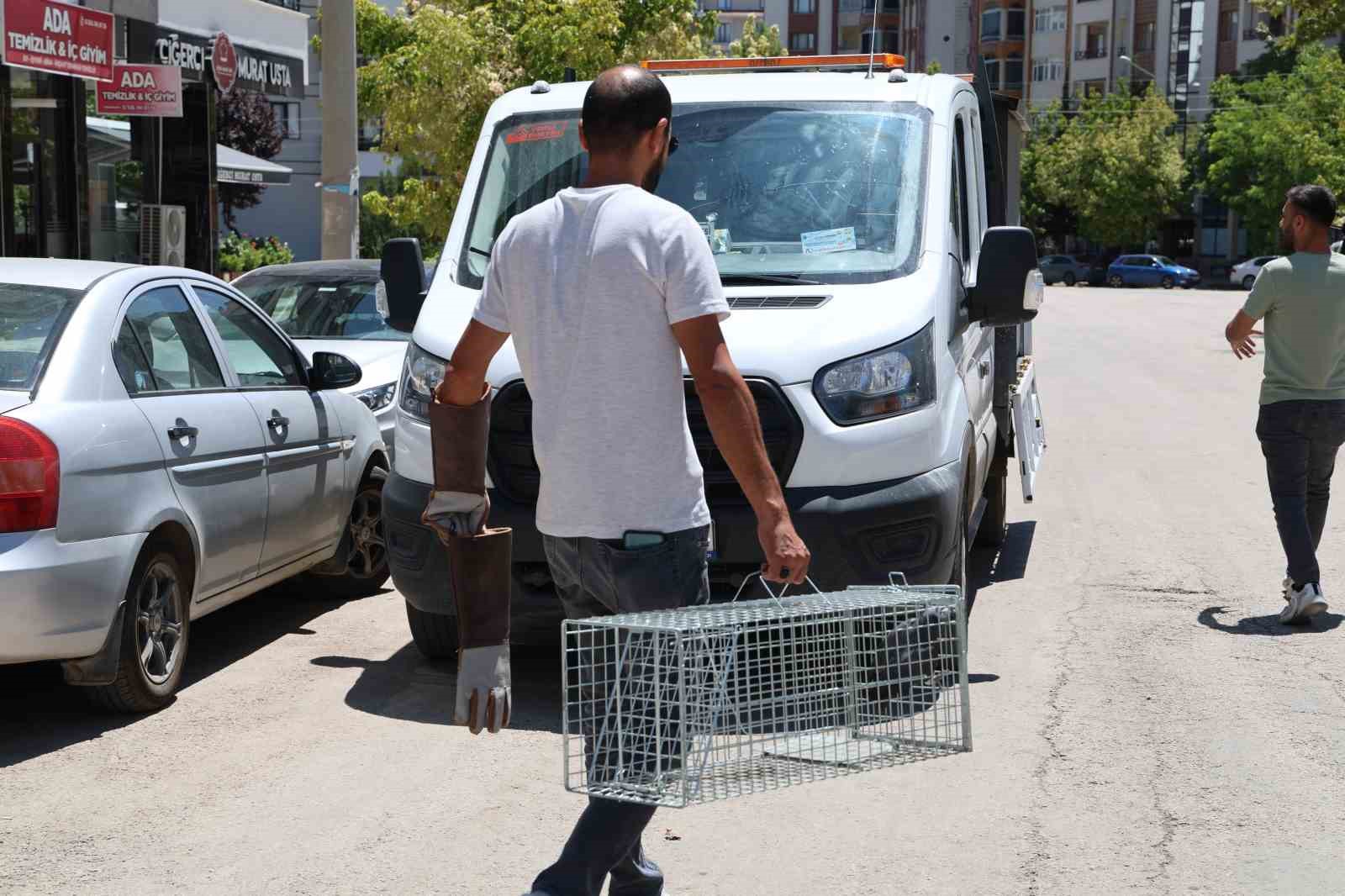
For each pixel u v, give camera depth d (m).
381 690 6.18
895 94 6.97
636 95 3.25
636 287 3.14
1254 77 74.50
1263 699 5.89
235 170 19.91
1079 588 7.91
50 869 4.26
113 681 5.59
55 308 5.77
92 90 16.55
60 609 5.23
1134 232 75.88
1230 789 4.88
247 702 6.00
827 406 5.60
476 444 3.33
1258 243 66.88
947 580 5.91
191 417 6.09
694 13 27.77
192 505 6.00
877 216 6.45
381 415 9.55
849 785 4.97
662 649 3.00
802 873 4.20
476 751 5.36
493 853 4.38
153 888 4.12
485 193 6.92
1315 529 7.27
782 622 3.13
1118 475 11.95
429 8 23.77
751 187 6.60
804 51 99.81
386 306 6.72
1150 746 5.34
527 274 3.24
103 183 18.86
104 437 5.48
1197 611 7.40
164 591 5.93
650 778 2.98
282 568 7.00
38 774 5.11
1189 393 19.03
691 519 3.23
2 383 5.40
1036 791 4.88
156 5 17.36
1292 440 7.01
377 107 24.94
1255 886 4.11
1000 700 5.90
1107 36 85.88
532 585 5.73
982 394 7.34
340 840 4.48
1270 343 7.03
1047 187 76.56
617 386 3.16
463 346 3.33
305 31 21.42
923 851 4.37
